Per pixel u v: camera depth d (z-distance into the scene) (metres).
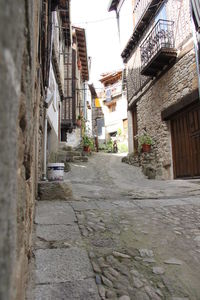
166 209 4.04
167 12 8.44
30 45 1.15
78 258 2.29
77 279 1.99
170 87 8.16
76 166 10.00
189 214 3.79
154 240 2.89
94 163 11.01
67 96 14.33
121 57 12.83
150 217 3.64
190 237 2.99
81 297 1.80
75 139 16.25
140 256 2.51
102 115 27.75
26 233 1.61
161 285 2.08
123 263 2.34
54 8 6.22
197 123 7.05
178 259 2.50
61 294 1.81
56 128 10.16
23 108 1.05
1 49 0.52
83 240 2.73
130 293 1.94
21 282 1.21
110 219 3.47
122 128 24.69
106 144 22.61
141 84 10.59
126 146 19.08
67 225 3.07
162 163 8.49
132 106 12.00
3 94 0.54
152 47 8.68
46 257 2.27
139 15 10.48
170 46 8.08
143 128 10.30
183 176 7.70
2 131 0.54
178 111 7.77
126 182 7.65
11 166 0.62
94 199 4.67
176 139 8.13
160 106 8.82
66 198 4.39
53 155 8.82
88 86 25.25
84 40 17.09
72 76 14.50
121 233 3.02
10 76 0.59
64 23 12.02
